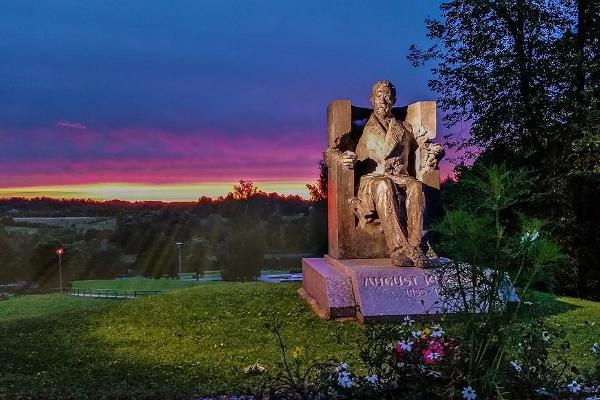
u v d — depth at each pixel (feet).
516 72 64.34
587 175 57.67
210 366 24.72
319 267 35.12
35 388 21.84
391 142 34.88
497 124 65.41
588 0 61.72
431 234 32.81
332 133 35.76
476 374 13.41
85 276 162.61
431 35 68.23
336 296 31.01
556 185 59.36
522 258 13.78
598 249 62.54
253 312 34.19
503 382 13.30
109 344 29.63
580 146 55.98
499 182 13.89
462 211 14.06
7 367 25.96
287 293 39.06
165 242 170.40
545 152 62.90
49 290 144.25
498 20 64.95
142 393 20.53
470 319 13.51
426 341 14.53
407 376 13.99
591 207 62.39
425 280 30.68
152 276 168.14
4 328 35.99
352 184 34.83
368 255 34.83
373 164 35.68
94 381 22.98
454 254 13.91
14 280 154.20
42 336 32.45
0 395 20.71
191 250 169.78
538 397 14.05
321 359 24.29
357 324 30.04
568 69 58.70
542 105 61.98
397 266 31.76
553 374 15.33
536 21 60.75
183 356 26.66
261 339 28.96
